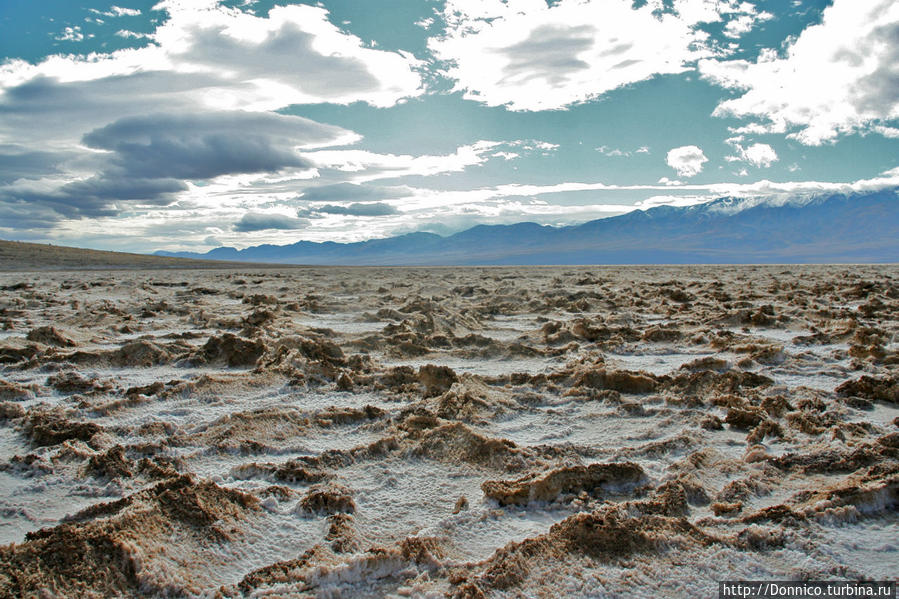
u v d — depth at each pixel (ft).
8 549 11.10
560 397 25.43
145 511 12.66
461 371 31.14
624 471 16.24
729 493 15.47
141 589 10.96
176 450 18.93
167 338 40.01
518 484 15.34
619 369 27.84
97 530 11.69
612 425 21.80
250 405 24.31
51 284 92.43
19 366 30.68
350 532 13.30
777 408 22.45
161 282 102.06
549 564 11.89
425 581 11.50
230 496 14.17
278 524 13.89
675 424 21.75
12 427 21.80
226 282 102.83
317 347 32.60
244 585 11.20
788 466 17.34
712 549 12.62
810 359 31.68
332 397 25.66
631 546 12.49
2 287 83.97
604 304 60.75
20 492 15.90
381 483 16.52
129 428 20.90
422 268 192.95
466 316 49.75
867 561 12.32
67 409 23.02
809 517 13.83
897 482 14.88
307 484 16.49
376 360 33.68
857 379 25.96
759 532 13.03
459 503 14.89
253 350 32.22
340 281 103.40
